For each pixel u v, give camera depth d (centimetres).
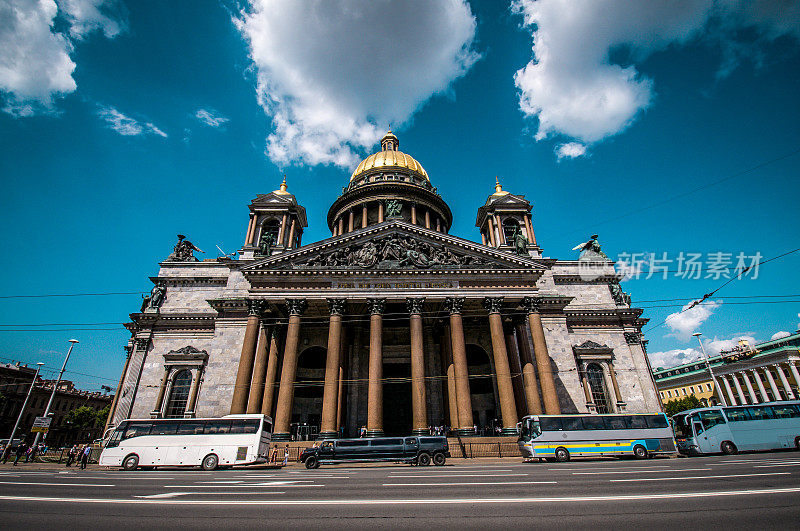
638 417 3359
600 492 1371
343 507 1183
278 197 6291
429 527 936
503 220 6544
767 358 9538
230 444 3136
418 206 7494
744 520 927
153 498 1373
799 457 2630
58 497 1409
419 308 4297
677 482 1563
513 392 4278
